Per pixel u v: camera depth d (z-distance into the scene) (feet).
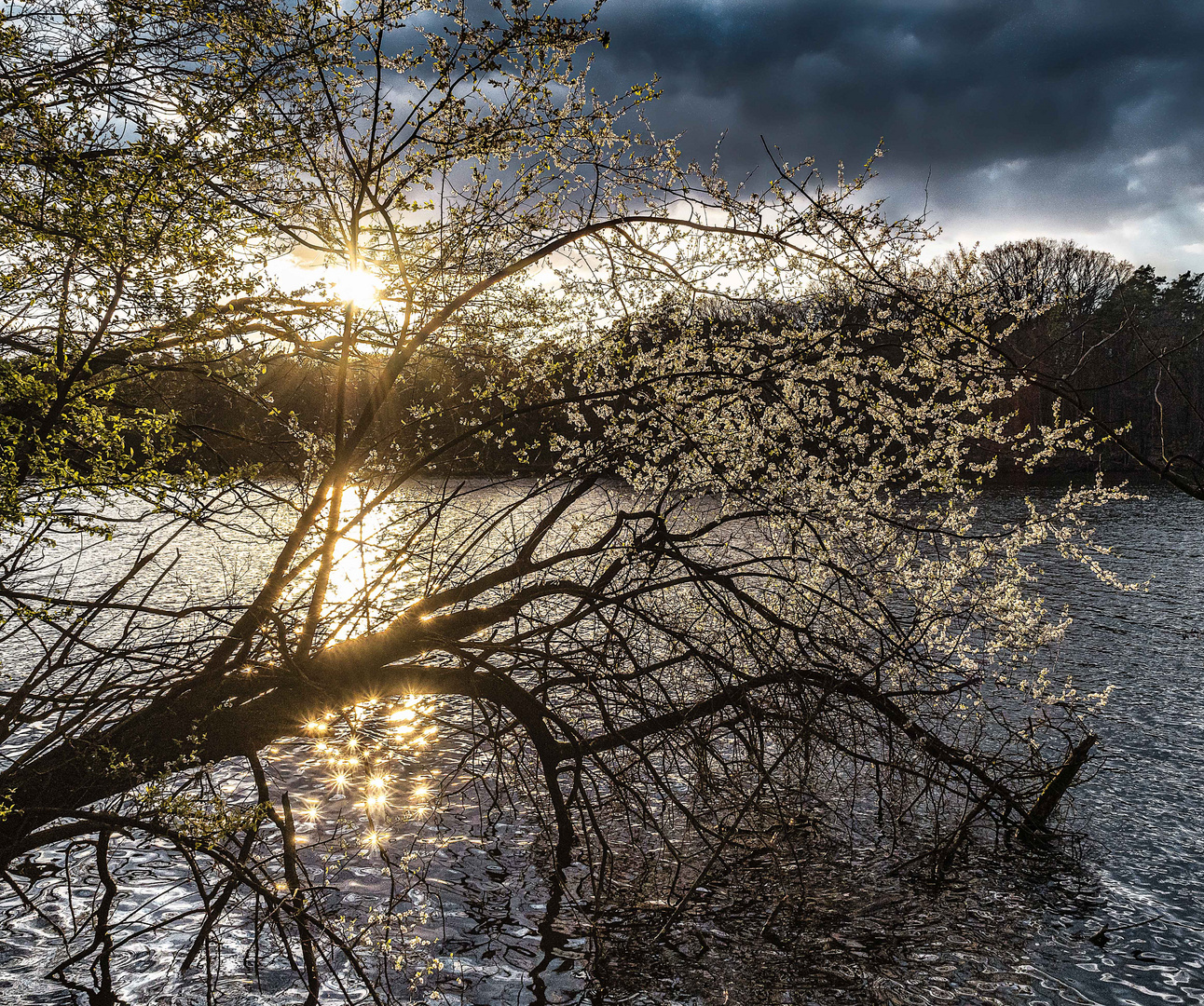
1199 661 55.57
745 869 29.60
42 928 25.22
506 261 22.97
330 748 35.99
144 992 22.36
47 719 38.45
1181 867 30.17
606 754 34.94
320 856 29.91
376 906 26.86
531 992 22.99
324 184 20.13
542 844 31.22
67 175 15.70
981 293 24.35
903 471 27.25
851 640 28.35
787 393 25.63
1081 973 24.26
